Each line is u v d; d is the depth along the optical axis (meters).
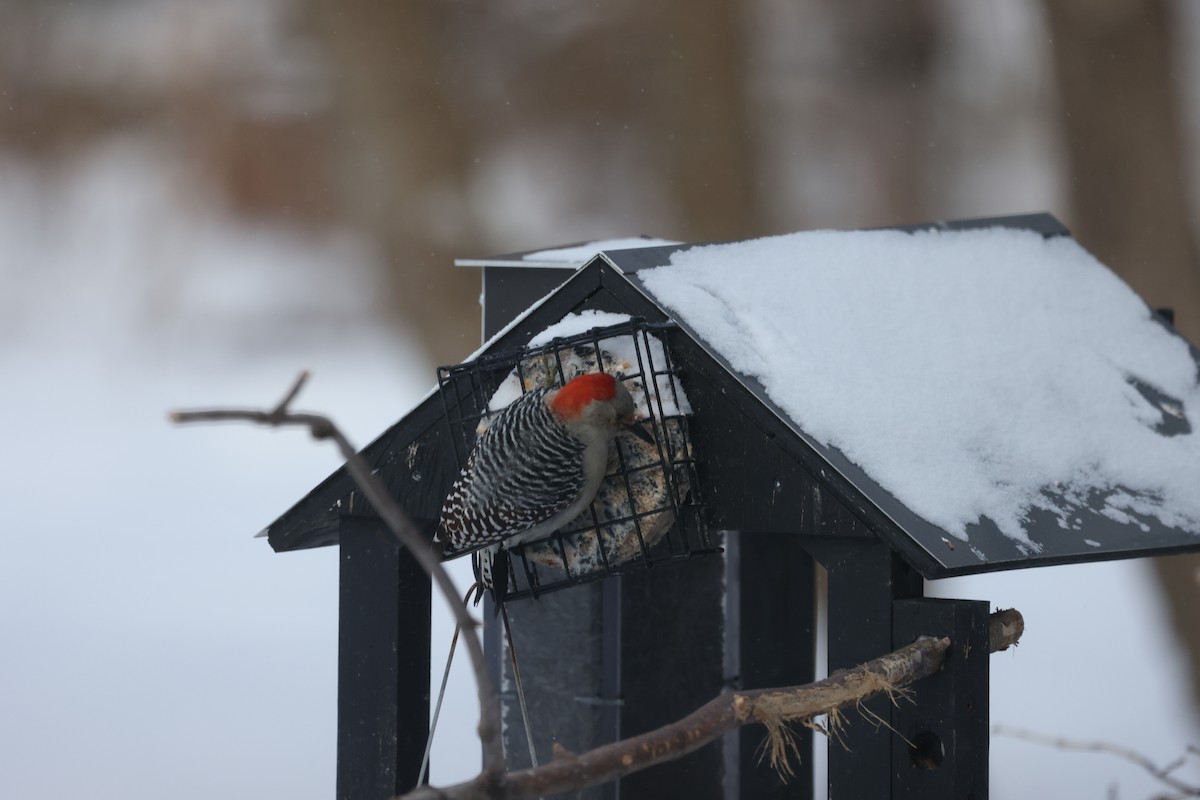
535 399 5.46
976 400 5.88
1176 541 5.62
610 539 5.59
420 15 15.16
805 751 7.88
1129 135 11.77
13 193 21.39
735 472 5.40
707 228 15.37
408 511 5.98
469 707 11.93
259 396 22.50
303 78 18.36
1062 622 14.40
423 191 14.98
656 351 5.58
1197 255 11.77
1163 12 11.74
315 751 11.59
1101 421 6.13
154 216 21.53
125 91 19.48
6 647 13.85
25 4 19.14
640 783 7.06
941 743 4.99
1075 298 6.87
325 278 22.55
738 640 7.48
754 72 16.44
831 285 6.18
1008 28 19.05
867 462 5.25
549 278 6.75
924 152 19.23
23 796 10.77
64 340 23.81
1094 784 10.89
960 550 4.95
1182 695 12.04
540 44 16.52
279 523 6.27
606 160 16.52
